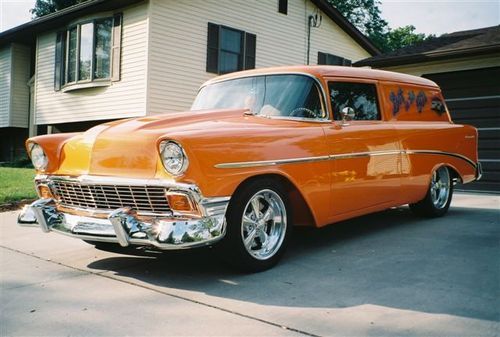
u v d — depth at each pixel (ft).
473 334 8.70
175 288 11.62
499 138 30.37
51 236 18.07
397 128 17.12
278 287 11.48
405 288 11.22
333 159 14.42
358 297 10.69
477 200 26.08
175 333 9.00
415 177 17.94
